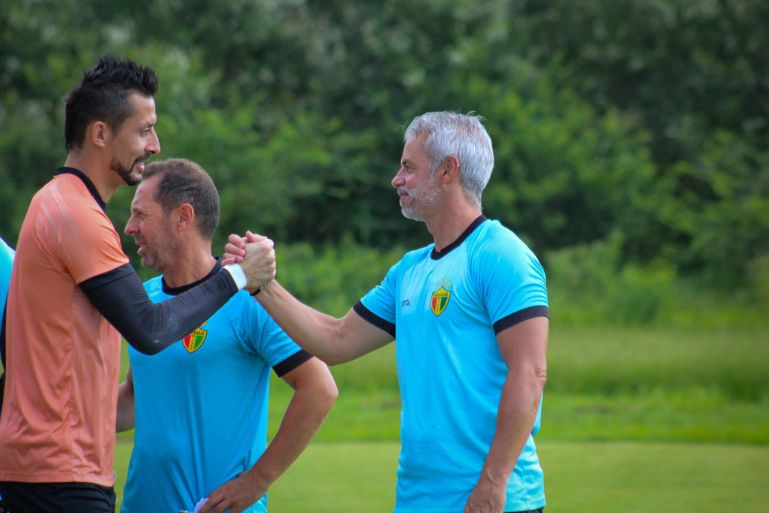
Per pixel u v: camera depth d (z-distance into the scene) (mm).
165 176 13242
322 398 13461
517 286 12016
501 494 11602
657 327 54969
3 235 66375
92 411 11922
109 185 12203
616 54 80250
